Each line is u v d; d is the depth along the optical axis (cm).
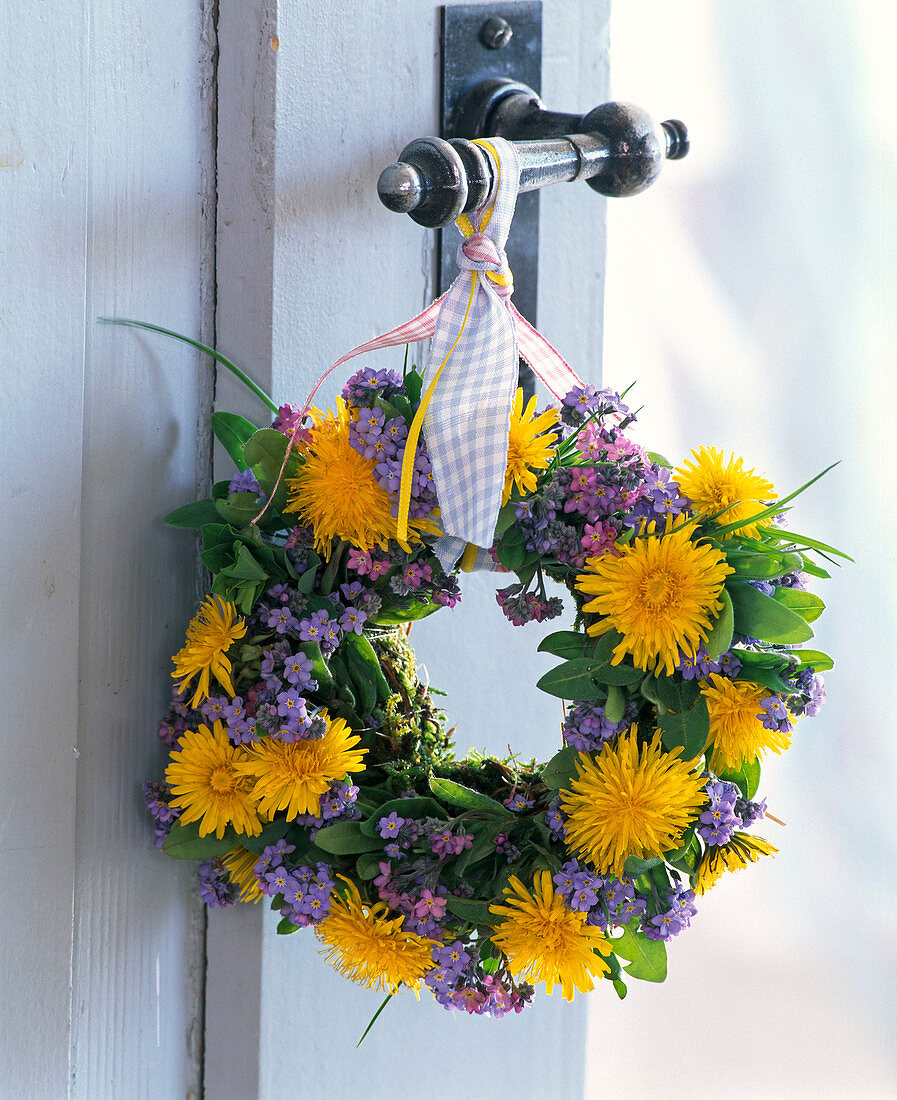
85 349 106
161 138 107
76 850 107
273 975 111
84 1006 108
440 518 104
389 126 111
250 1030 111
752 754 104
